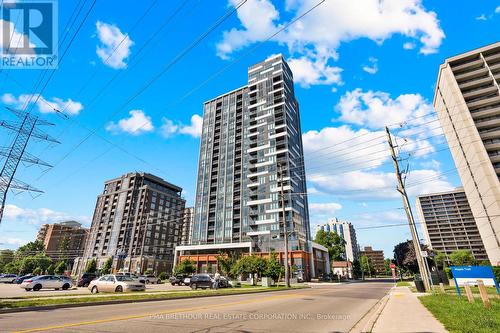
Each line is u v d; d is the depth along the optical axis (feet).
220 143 332.60
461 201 459.73
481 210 199.41
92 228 378.32
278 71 318.45
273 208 256.73
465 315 27.71
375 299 59.00
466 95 213.25
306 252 228.02
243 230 267.59
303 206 277.64
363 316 34.60
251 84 334.85
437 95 253.65
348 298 61.05
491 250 192.13
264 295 68.23
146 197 357.20
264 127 298.76
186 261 233.14
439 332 22.63
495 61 215.51
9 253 399.44
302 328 26.30
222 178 307.78
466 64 223.51
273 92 310.24
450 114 232.32
